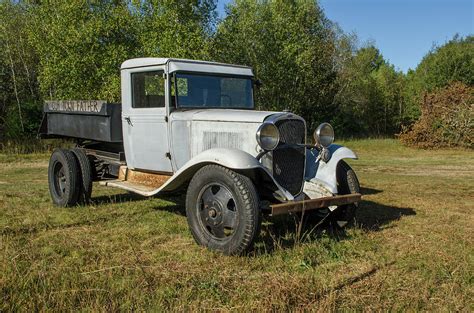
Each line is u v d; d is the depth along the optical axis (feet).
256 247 15.39
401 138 63.82
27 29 62.85
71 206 22.11
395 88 107.04
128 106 20.13
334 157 17.49
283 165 16.25
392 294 11.60
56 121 25.02
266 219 19.43
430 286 12.03
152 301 10.91
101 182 20.89
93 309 10.27
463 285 12.28
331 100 92.17
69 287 11.63
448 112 61.00
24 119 62.54
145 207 22.03
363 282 12.41
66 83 57.62
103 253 14.79
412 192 27.76
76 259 14.17
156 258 14.39
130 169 20.92
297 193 16.75
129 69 19.88
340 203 16.03
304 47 77.92
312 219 18.61
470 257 14.49
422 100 64.75
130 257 14.46
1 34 68.80
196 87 18.93
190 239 16.55
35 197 24.77
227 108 19.63
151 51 54.95
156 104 18.94
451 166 43.16
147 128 19.42
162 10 58.29
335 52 96.99
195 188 15.33
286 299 10.95
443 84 87.92
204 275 12.87
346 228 18.10
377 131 105.09
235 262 13.89
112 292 11.32
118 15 58.49
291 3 80.43
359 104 105.70
